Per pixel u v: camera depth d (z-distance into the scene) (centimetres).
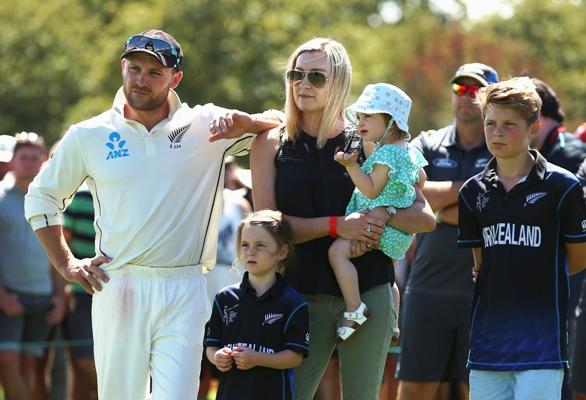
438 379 2536
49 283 3309
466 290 2492
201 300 2055
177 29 13125
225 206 3359
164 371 2011
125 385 2048
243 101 12950
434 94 14400
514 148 1917
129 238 2014
